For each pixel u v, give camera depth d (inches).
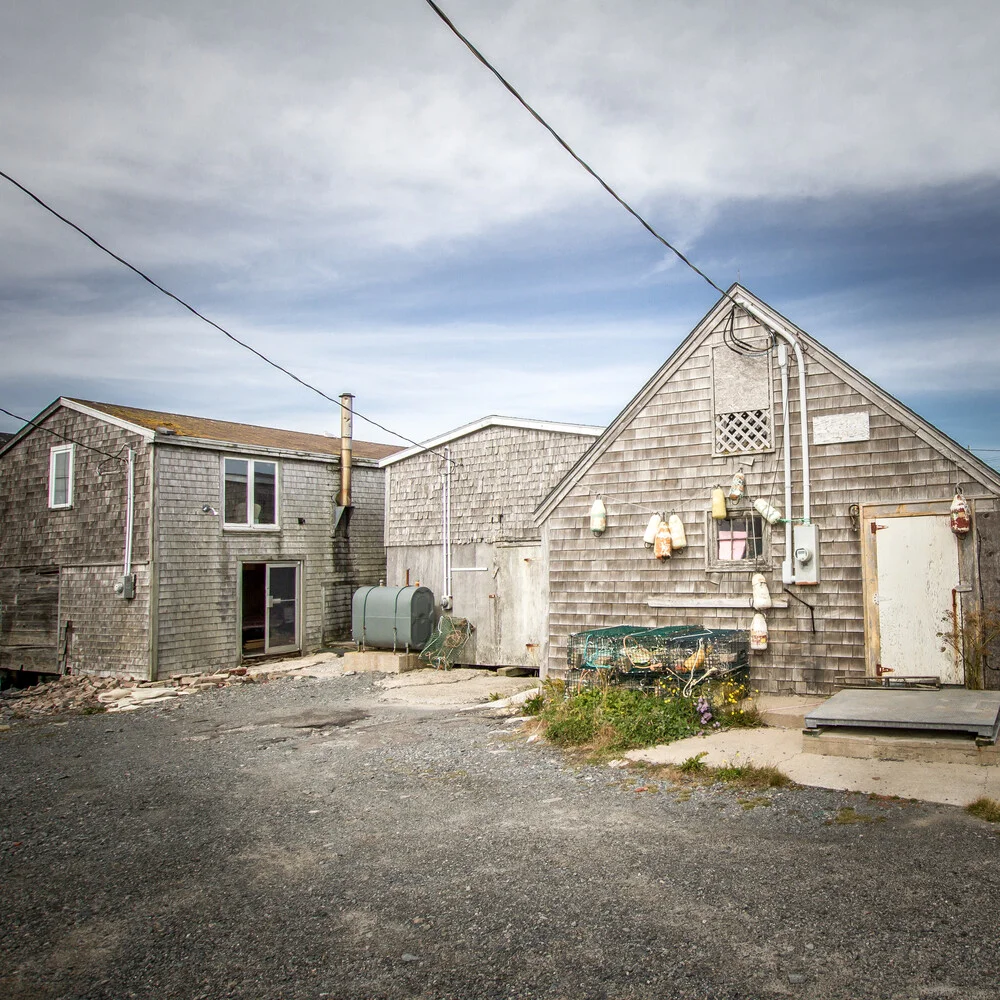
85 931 201.0
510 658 648.4
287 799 309.7
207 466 700.0
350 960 177.3
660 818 256.5
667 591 443.8
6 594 782.5
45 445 761.0
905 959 160.4
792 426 408.2
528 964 169.9
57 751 436.1
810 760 300.2
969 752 279.9
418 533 714.2
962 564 363.6
